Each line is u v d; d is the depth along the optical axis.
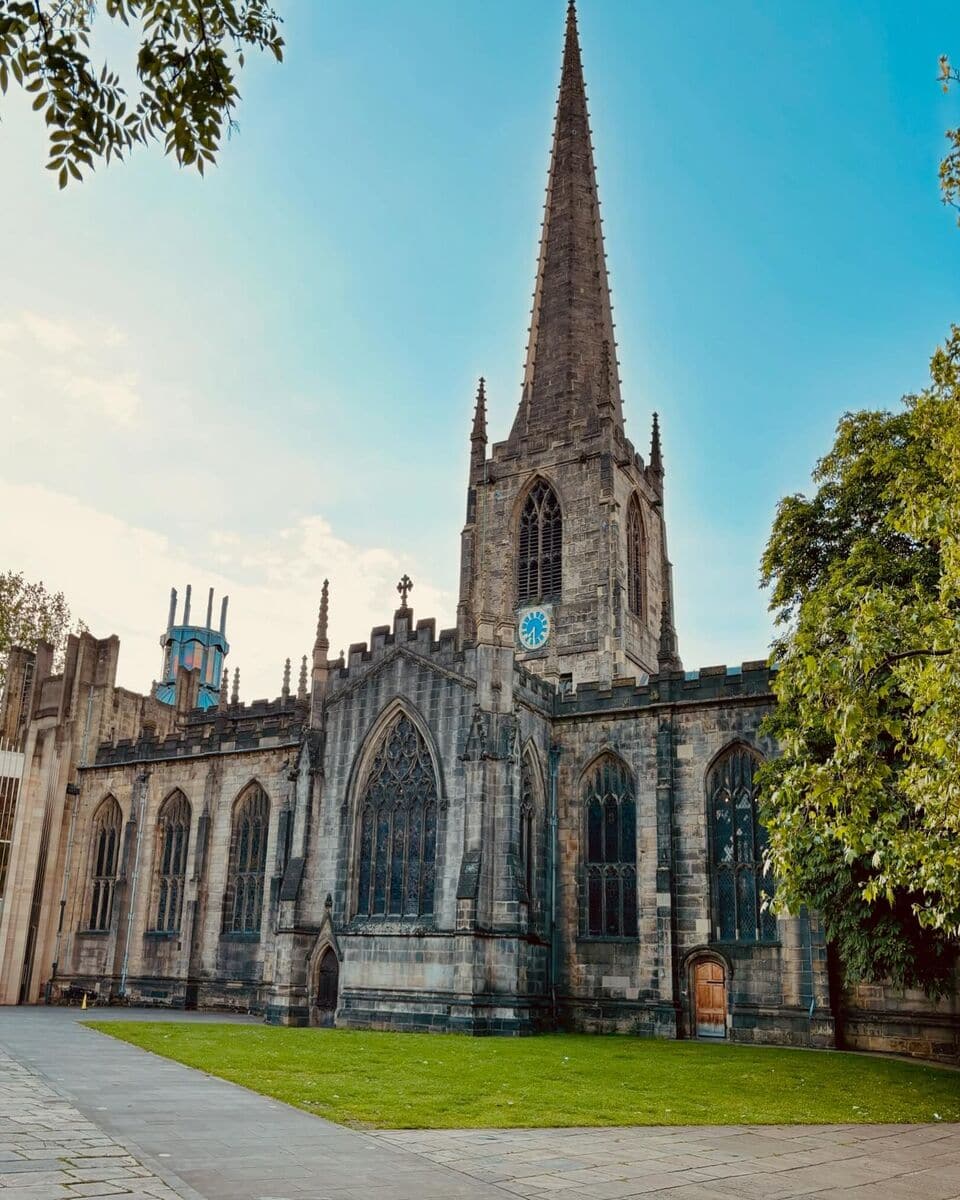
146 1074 30.19
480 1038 45.34
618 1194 17.72
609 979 54.53
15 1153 17.83
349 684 58.88
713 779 54.88
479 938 49.19
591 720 58.75
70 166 13.70
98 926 74.19
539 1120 24.97
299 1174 17.73
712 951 52.00
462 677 54.66
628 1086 31.77
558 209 96.56
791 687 25.84
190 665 149.25
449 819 52.69
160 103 13.80
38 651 84.25
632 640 81.50
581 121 100.06
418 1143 21.41
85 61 13.23
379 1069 33.00
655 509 91.88
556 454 83.62
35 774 76.44
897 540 41.06
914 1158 22.86
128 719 83.25
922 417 32.22
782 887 27.70
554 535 82.56
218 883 68.06
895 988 47.09
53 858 76.06
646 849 55.38
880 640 23.20
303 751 58.59
